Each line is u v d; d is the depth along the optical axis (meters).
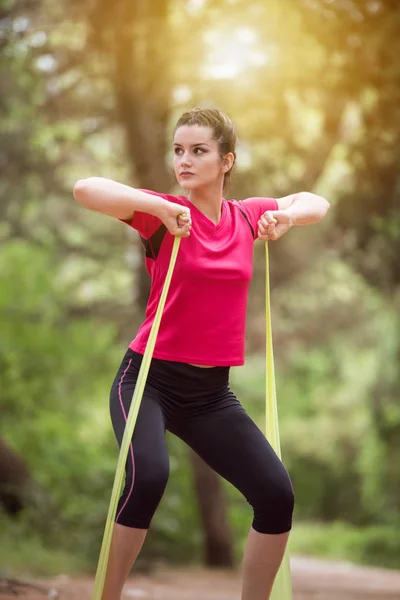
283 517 4.78
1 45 14.12
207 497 20.06
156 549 19.34
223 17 13.54
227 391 5.00
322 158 16.25
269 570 4.83
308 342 25.80
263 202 5.36
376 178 14.36
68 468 19.67
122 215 4.68
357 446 44.09
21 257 22.25
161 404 4.81
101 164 18.80
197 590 12.78
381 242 16.48
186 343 4.79
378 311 26.59
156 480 4.49
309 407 45.84
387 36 12.09
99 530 17.25
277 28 13.26
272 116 15.30
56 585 9.77
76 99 16.30
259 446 4.84
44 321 22.19
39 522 16.06
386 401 33.94
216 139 4.86
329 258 21.33
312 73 13.62
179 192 17.70
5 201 18.27
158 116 15.87
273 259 19.88
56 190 18.53
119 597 4.59
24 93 15.68
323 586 15.60
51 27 14.47
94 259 20.58
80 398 23.75
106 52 14.18
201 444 4.89
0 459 15.65
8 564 12.41
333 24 12.38
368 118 13.42
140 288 19.67
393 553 30.62
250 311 22.41
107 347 23.22
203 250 4.79
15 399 21.31
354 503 44.19
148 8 13.19
